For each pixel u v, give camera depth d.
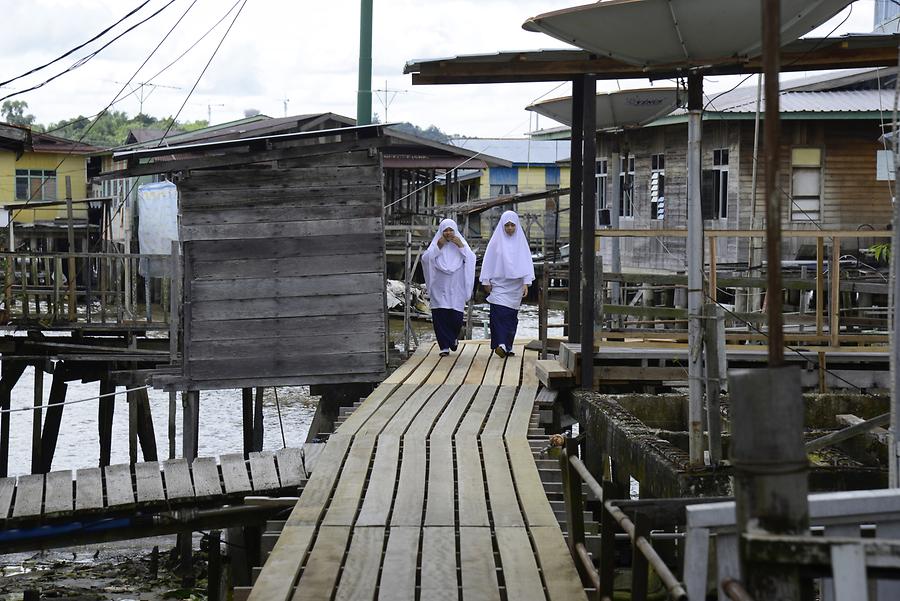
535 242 39.19
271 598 5.02
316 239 12.16
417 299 32.69
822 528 3.83
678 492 6.21
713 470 6.21
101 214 35.78
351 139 12.02
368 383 12.48
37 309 16.25
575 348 10.37
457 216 35.16
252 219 12.14
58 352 16.30
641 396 9.24
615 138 27.52
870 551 2.87
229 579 9.01
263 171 12.12
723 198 23.38
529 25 7.63
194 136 34.06
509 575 5.40
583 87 10.13
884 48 9.30
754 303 18.45
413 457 7.91
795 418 2.97
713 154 23.55
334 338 12.21
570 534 5.66
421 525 6.21
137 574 11.88
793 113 22.27
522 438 8.58
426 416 9.42
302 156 12.09
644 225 26.41
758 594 2.94
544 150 50.72
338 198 12.16
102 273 16.19
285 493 9.22
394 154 35.81
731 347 10.05
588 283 9.70
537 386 11.01
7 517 8.70
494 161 36.84
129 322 16.09
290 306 12.17
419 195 42.53
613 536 4.77
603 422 8.46
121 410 22.03
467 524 6.25
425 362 12.80
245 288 12.14
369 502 6.70
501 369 12.22
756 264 20.83
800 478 2.96
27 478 9.27
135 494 8.98
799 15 7.24
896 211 4.79
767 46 3.12
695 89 7.77
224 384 12.12
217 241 12.12
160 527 8.93
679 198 25.12
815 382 9.88
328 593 5.10
